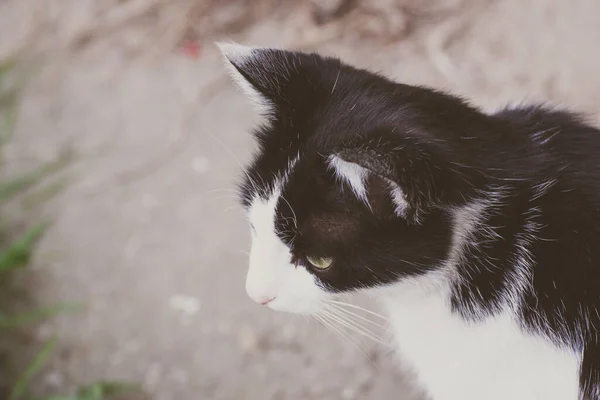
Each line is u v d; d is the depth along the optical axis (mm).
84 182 931
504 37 885
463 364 583
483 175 539
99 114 973
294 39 938
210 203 880
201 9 981
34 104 1008
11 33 1073
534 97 781
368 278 559
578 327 559
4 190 909
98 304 867
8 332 881
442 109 555
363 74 571
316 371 777
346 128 536
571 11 868
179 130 928
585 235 555
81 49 1031
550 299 560
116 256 884
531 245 562
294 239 553
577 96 828
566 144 581
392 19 913
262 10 966
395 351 719
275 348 797
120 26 1024
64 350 857
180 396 806
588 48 849
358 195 524
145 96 964
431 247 543
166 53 985
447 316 576
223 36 969
